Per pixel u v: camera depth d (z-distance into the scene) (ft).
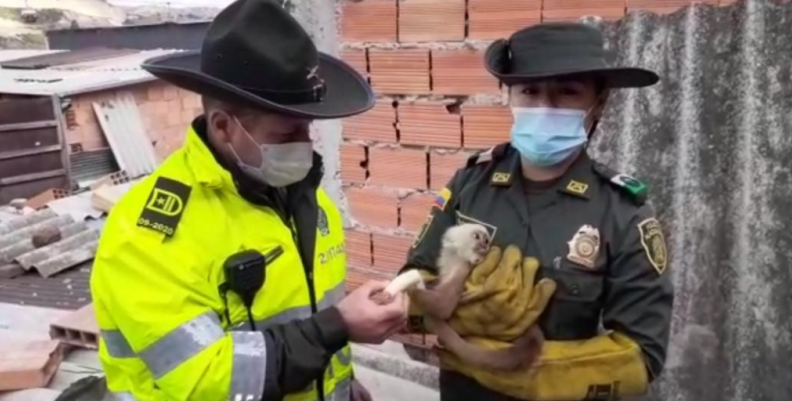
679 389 8.16
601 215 5.61
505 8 8.59
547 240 5.69
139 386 5.13
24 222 18.21
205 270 4.88
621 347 5.41
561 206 5.74
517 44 5.68
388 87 9.62
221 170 4.93
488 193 6.11
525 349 5.47
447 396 6.23
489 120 8.89
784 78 7.37
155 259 4.73
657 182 8.19
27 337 12.12
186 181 4.97
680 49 7.93
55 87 29.01
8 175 26.89
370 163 10.02
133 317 4.70
